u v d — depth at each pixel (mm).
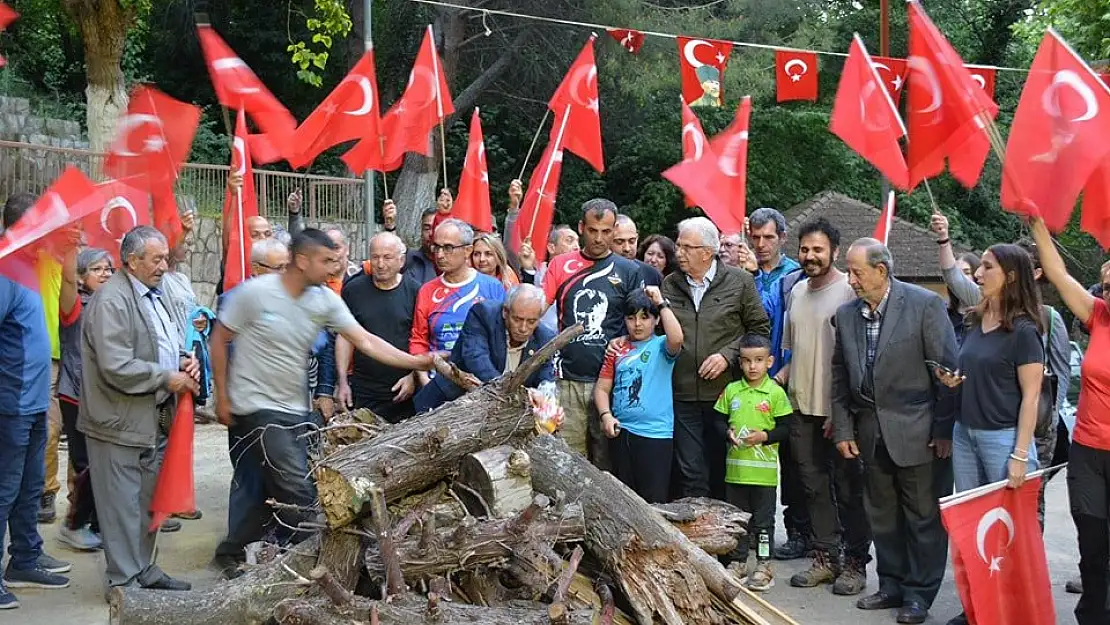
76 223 6379
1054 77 5848
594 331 6652
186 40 23781
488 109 26391
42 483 6441
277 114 8102
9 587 6324
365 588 4766
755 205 27484
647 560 4906
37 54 22609
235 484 6328
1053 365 6586
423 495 4988
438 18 23078
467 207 8578
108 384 5832
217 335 5879
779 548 7578
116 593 4859
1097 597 5574
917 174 6777
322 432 5473
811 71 10242
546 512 4836
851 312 6328
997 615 5535
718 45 9992
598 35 21547
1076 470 5547
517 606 4555
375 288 6949
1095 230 5980
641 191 27406
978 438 5859
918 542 6152
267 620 4672
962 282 6992
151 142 7262
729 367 6715
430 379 6176
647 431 6453
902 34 28844
